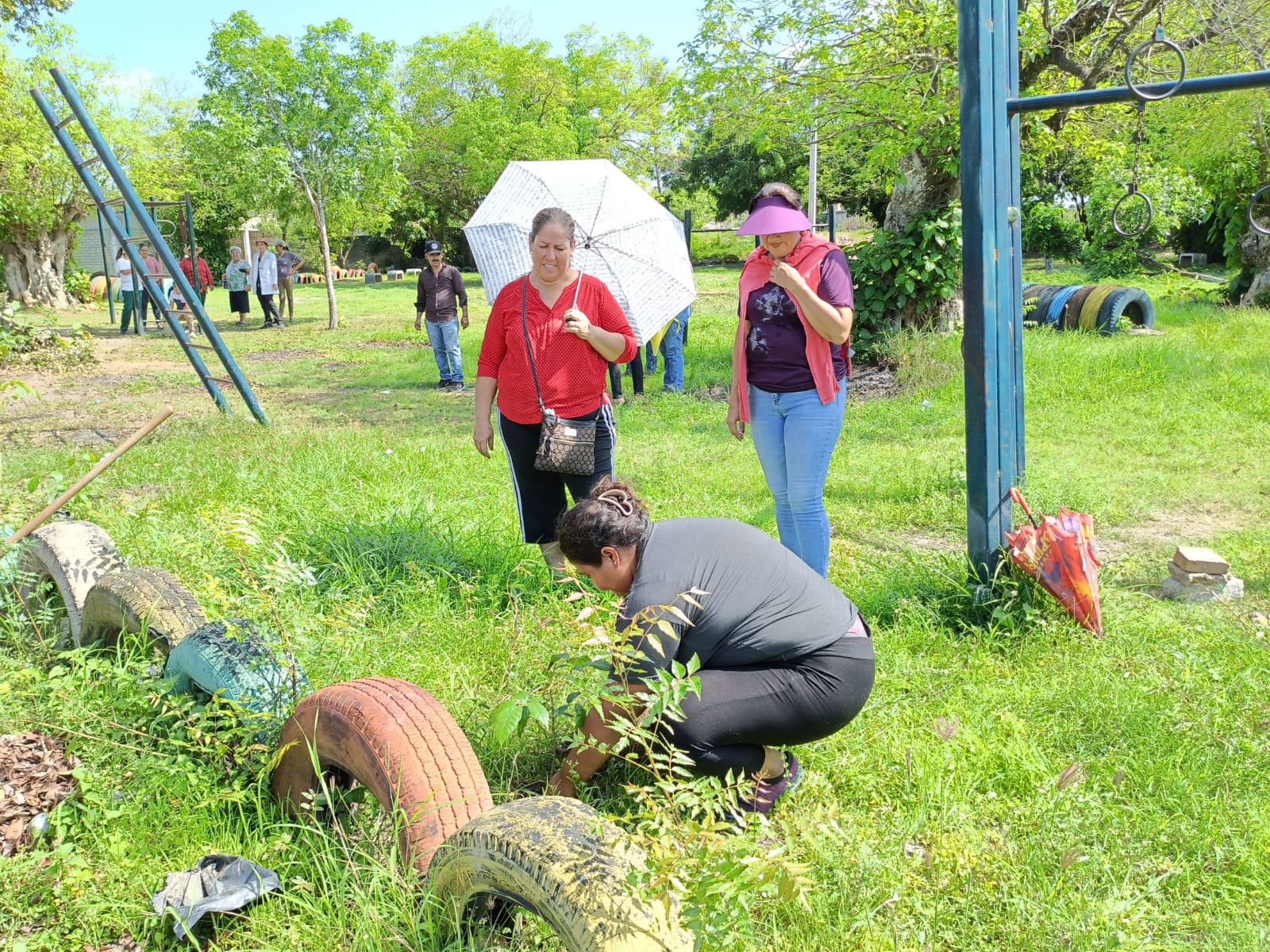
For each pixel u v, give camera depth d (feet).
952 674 13.91
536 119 182.91
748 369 16.43
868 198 122.11
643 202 22.11
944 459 27.37
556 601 16.01
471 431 33.78
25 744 11.88
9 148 91.25
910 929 8.59
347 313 90.84
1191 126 53.11
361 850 9.30
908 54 41.04
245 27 74.23
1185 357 37.86
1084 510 22.30
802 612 10.37
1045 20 37.81
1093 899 9.02
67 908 9.09
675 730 9.98
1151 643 15.03
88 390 45.68
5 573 15.10
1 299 95.25
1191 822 10.35
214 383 39.47
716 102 45.55
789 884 7.04
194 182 120.98
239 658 11.33
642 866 7.30
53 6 70.33
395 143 78.38
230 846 9.96
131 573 13.78
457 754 9.45
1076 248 118.83
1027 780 11.19
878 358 43.06
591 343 15.80
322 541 18.72
